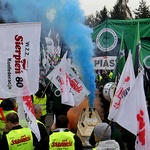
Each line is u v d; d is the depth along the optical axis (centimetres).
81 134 958
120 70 1198
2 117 780
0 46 664
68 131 572
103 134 543
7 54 665
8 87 668
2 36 661
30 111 645
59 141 559
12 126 591
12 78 667
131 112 552
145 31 1579
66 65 969
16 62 665
